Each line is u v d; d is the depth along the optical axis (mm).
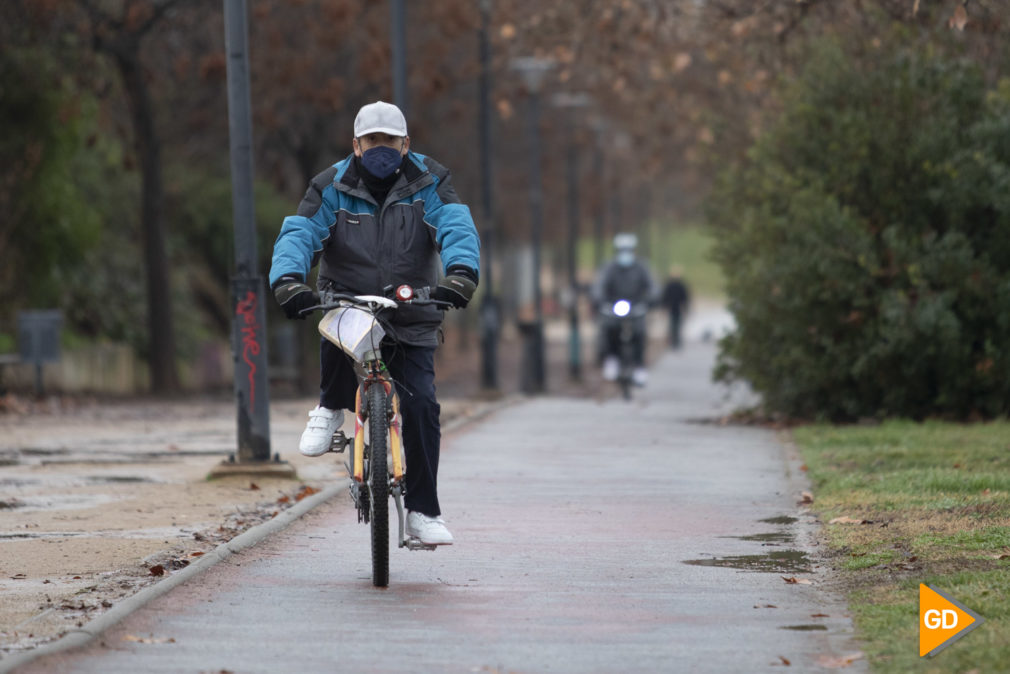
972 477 30859
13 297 73938
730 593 21406
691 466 37906
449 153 113188
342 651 17875
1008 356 46000
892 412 48438
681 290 141375
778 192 49906
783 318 48781
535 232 90000
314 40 84188
